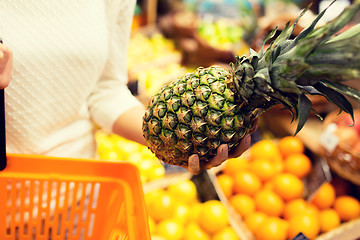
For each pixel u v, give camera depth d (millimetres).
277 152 1655
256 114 748
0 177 725
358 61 583
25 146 951
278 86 657
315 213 1419
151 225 1361
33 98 892
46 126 955
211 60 2480
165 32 2908
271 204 1438
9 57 627
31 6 829
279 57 677
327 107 1800
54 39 871
